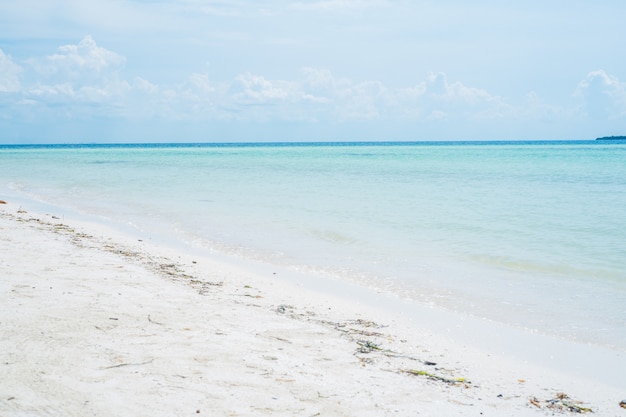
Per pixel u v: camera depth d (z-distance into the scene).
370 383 5.82
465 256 14.03
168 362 5.76
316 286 11.10
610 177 39.62
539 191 29.62
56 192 30.06
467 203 24.58
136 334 6.59
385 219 20.03
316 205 24.17
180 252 14.18
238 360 6.05
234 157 94.19
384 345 7.38
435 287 11.17
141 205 24.39
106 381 5.11
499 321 9.01
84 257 11.70
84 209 23.11
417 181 37.59
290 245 15.59
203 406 4.79
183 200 26.23
